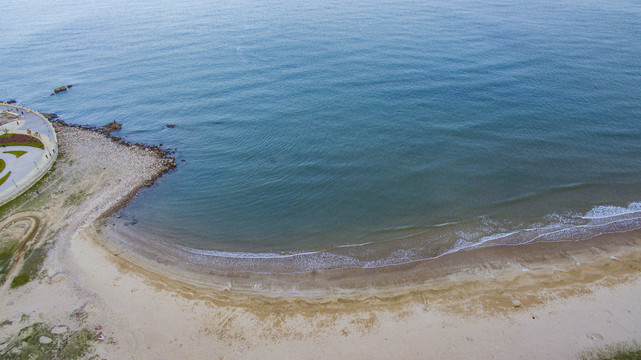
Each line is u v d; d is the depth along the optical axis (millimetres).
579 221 36625
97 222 39219
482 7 126375
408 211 39469
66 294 30641
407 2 139875
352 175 45250
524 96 60406
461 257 33562
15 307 29484
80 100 74062
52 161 50062
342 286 31500
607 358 24891
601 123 51844
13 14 165375
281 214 40312
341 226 38219
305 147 51500
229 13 141875
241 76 78312
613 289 29438
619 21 102625
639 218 36344
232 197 43312
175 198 43531
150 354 26422
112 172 48281
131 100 71938
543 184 41750
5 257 34344
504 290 30125
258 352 26625
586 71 68375
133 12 155625
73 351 26344
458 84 65938
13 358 25828
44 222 38969
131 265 33875
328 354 26328
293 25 116000
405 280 31672
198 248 36344
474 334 27000
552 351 25578
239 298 30703
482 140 49938
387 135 52438
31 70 92875
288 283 32062
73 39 118188
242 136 55906
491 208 39094
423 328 27656
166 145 55375
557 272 31312
